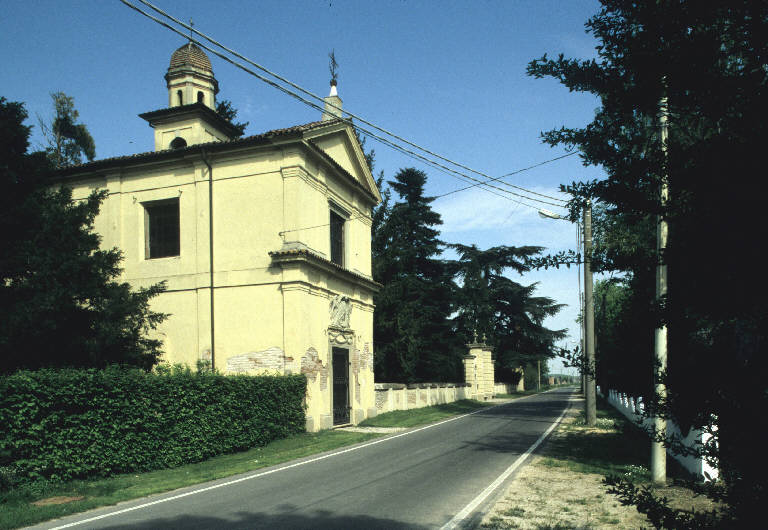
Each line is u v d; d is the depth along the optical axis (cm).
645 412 282
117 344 1563
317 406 1981
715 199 247
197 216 2078
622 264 309
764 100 243
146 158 2127
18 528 727
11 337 1295
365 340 2472
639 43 272
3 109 1373
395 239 4197
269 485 990
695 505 766
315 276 2039
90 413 1066
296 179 1967
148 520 750
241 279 1995
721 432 253
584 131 309
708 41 260
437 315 4416
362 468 1152
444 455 1317
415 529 681
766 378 245
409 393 2998
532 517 732
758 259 237
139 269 2136
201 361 1962
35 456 969
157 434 1212
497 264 5331
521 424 2092
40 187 1431
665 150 271
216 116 2447
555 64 301
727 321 264
